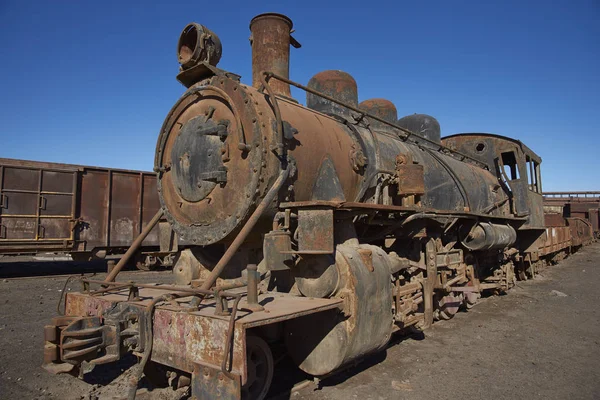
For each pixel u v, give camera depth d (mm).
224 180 4102
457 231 7438
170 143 4965
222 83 4305
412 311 5551
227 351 2740
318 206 3619
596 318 7418
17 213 11523
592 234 28719
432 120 9180
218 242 4191
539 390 4250
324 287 3688
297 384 4109
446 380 4445
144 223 13562
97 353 3428
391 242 5613
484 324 6895
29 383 4340
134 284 3752
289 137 4066
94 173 12781
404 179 5504
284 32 5492
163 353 3246
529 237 12297
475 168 9625
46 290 9805
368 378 4434
